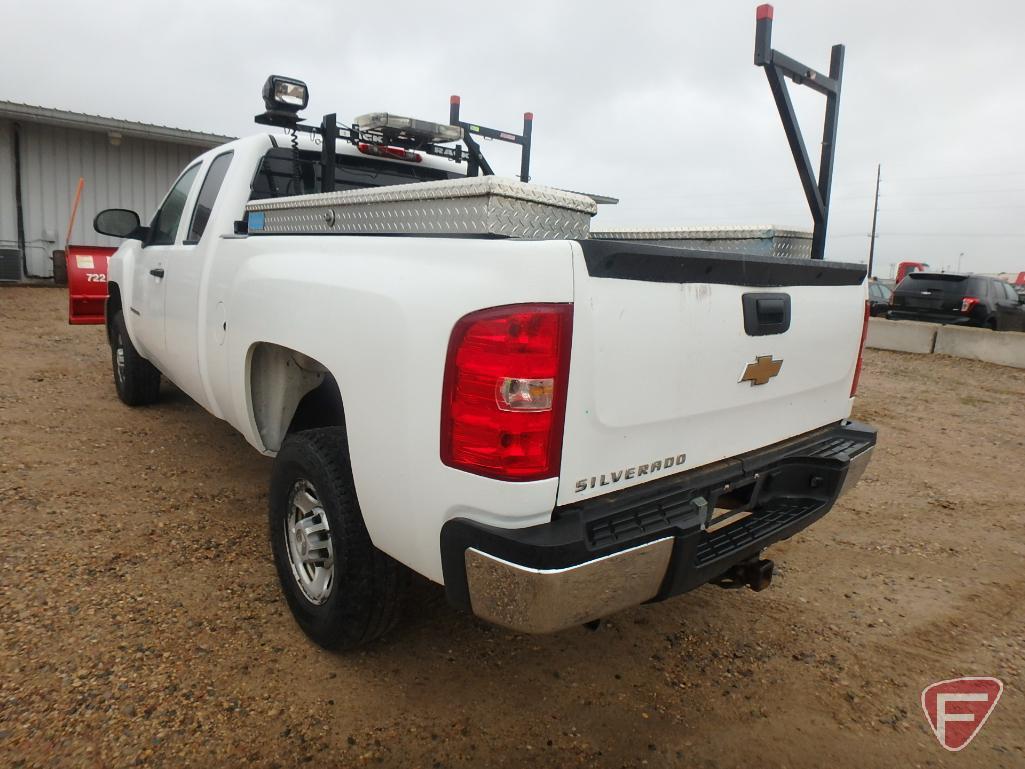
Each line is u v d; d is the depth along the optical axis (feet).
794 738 7.99
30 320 33.63
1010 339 34.78
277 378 9.90
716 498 7.74
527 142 16.99
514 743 7.60
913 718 8.44
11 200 47.55
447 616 9.93
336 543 7.94
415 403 6.55
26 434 16.22
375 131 13.20
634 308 6.45
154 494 13.28
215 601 9.78
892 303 47.19
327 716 7.76
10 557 10.52
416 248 6.93
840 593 11.46
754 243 10.89
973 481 17.54
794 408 9.02
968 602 11.33
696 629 10.12
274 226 10.32
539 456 6.03
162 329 14.01
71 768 6.76
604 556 6.25
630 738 7.80
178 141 50.70
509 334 5.90
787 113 9.25
